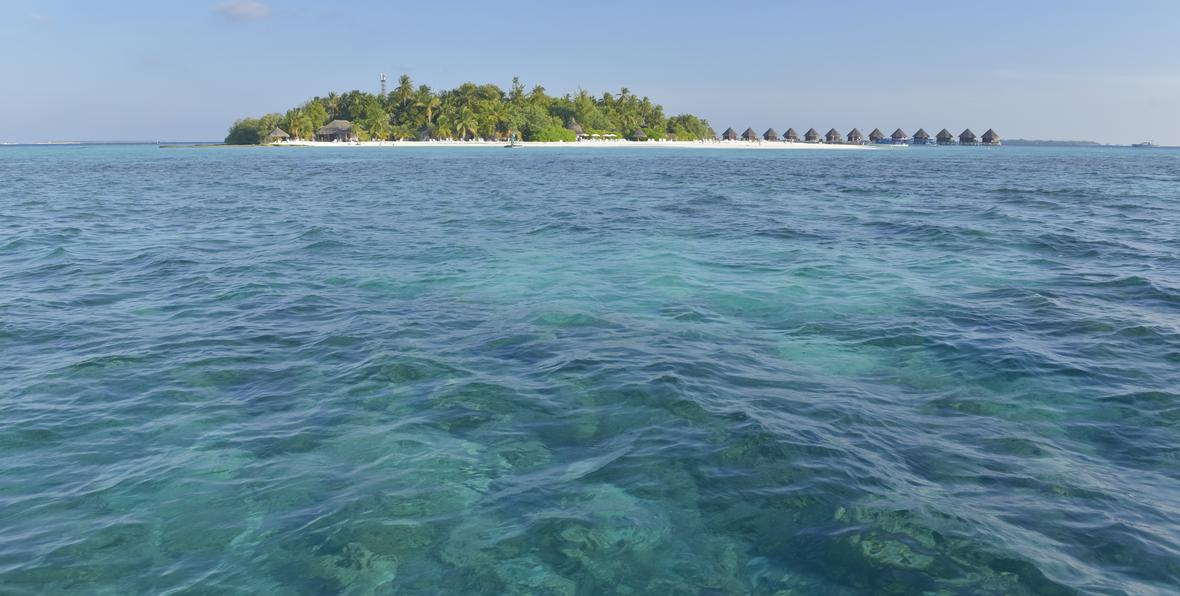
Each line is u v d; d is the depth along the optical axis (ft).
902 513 18.89
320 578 16.70
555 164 232.12
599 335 35.40
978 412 25.82
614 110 563.89
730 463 21.83
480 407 26.27
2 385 28.63
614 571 16.88
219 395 27.73
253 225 77.82
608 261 55.47
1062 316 38.29
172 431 24.50
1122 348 32.81
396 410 26.12
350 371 30.19
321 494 20.30
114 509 19.54
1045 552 17.21
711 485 20.56
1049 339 34.24
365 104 486.79
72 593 16.15
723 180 155.33
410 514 19.25
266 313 39.81
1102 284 46.32
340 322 37.88
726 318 38.73
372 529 18.54
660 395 27.09
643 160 271.49
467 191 124.57
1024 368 30.30
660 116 592.19
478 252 59.57
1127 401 26.68
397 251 60.18
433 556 17.47
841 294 44.16
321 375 29.81
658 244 63.41
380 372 29.99
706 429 24.18
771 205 98.43
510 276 49.98
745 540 17.98
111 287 46.60
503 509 19.47
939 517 18.69
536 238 67.10
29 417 25.54
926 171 200.23
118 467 21.94
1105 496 19.86
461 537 18.20
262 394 27.81
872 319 38.27
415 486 20.70
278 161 258.37
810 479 20.76
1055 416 25.43
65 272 51.67
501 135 484.74
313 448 23.17
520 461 22.21
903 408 26.22
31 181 154.92
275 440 23.73
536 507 19.54
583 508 19.48
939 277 49.03
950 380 29.14
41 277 49.88
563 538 18.12
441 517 19.11
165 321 38.24
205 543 18.03
